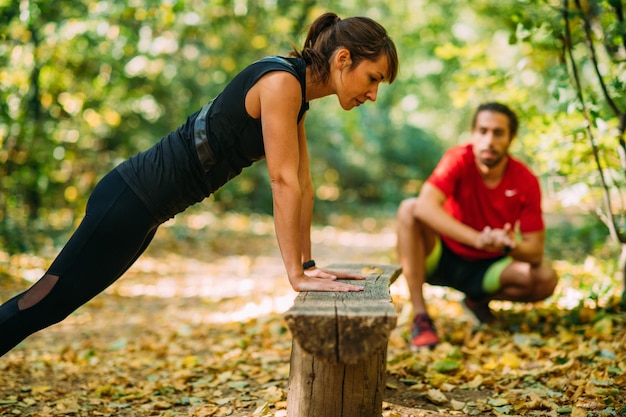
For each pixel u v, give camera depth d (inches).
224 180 108.3
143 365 168.7
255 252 384.8
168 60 445.4
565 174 194.5
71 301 107.7
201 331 203.3
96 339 200.2
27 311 106.6
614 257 255.8
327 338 88.7
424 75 706.2
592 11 179.2
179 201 107.5
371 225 550.3
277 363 161.0
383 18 560.7
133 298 261.0
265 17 422.6
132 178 106.0
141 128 476.7
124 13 310.2
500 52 425.4
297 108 102.4
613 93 185.3
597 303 179.6
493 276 172.2
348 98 106.7
